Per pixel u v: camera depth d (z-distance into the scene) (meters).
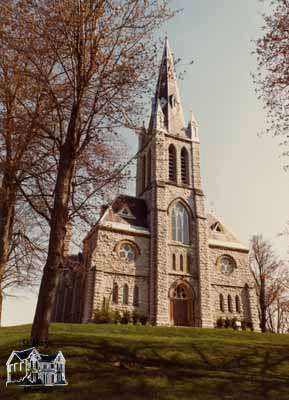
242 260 50.41
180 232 47.59
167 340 19.09
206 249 47.50
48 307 14.84
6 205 18.53
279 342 24.41
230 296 47.41
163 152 51.47
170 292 43.19
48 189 19.41
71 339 17.19
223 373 14.12
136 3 17.36
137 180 55.59
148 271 43.66
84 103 18.08
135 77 17.70
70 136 16.80
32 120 17.17
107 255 42.03
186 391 11.56
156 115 54.00
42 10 16.08
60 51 16.89
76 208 18.59
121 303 40.53
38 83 17.00
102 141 19.19
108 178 19.38
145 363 14.98
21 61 17.20
